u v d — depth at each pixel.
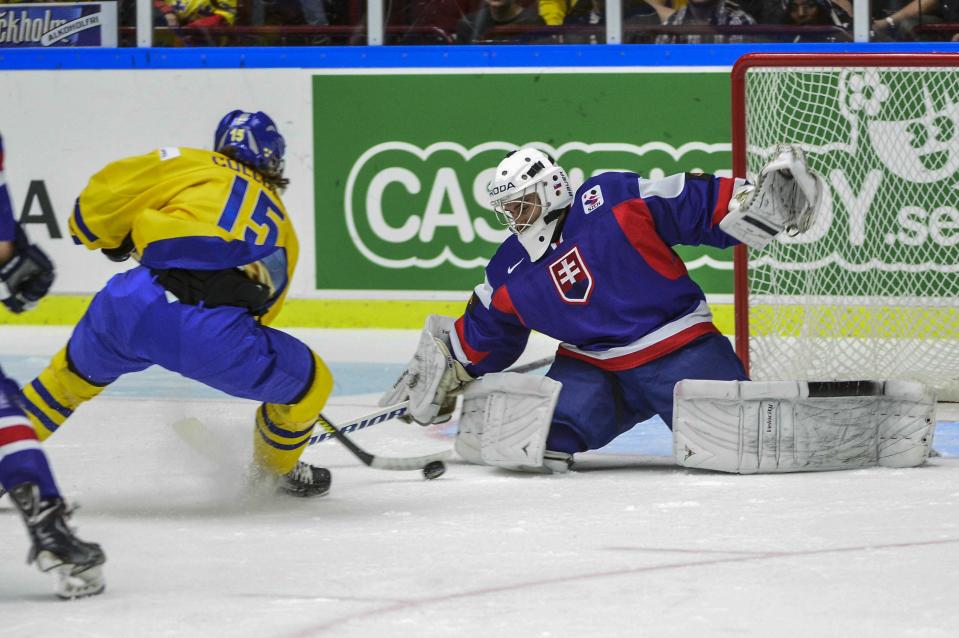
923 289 23.66
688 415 14.05
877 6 27.42
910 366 20.33
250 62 28.12
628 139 27.12
